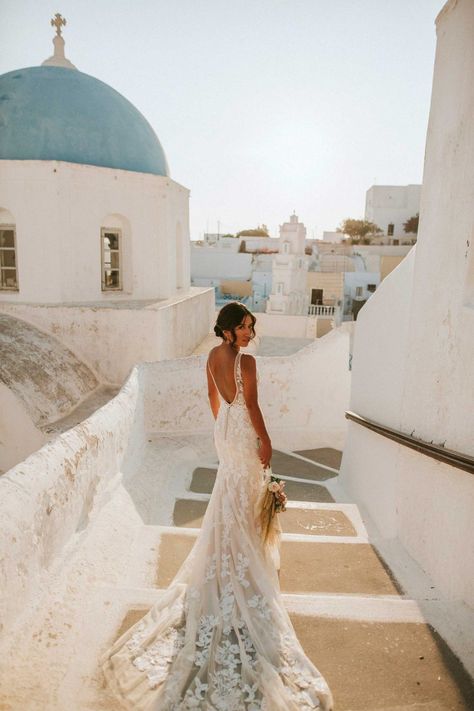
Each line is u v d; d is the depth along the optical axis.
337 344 7.89
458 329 3.30
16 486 2.93
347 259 45.72
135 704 2.30
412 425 4.08
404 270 4.50
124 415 5.12
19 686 2.37
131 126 12.31
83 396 9.54
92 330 10.48
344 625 2.96
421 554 3.71
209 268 49.78
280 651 2.53
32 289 11.29
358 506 5.18
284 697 2.29
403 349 4.39
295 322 23.58
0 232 11.38
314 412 7.79
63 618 2.87
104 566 3.55
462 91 3.32
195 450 6.70
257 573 2.80
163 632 2.70
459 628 2.90
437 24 3.74
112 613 3.01
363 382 5.56
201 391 6.98
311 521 4.82
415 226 65.00
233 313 2.84
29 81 11.50
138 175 11.98
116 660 2.56
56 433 8.00
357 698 2.43
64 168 10.85
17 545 2.73
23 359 9.07
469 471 2.87
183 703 2.27
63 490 3.41
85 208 11.38
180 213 14.01
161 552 3.99
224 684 2.34
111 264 12.48
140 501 4.87
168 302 12.10
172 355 11.66
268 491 2.94
